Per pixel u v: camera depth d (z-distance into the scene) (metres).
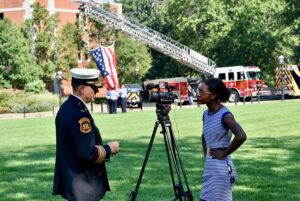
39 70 53.72
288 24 57.94
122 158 13.58
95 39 58.00
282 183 10.04
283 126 20.89
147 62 61.41
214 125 6.03
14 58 51.78
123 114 33.69
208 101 6.10
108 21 49.59
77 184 5.32
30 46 55.34
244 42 57.50
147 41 49.91
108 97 35.19
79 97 5.48
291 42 58.66
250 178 10.55
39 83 52.38
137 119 28.16
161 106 7.48
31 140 19.80
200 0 61.00
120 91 36.06
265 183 10.05
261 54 57.66
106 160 5.48
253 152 14.03
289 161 12.49
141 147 15.91
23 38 53.31
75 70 5.52
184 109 36.75
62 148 5.38
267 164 12.12
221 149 6.02
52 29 55.59
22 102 44.47
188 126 22.53
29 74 52.22
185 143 16.55
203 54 61.06
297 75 48.22
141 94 7.56
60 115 5.42
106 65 34.28
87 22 57.31
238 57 58.22
